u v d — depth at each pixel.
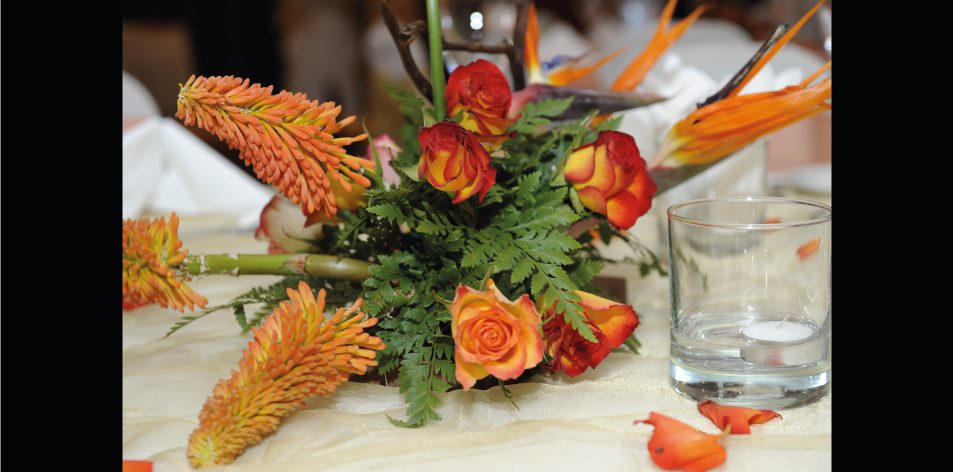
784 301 0.67
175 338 0.85
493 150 0.70
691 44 1.96
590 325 0.65
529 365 0.60
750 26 2.28
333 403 0.69
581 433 0.62
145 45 2.74
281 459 0.60
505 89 0.68
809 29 1.80
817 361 0.65
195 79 0.63
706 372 0.66
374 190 0.67
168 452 0.62
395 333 0.67
